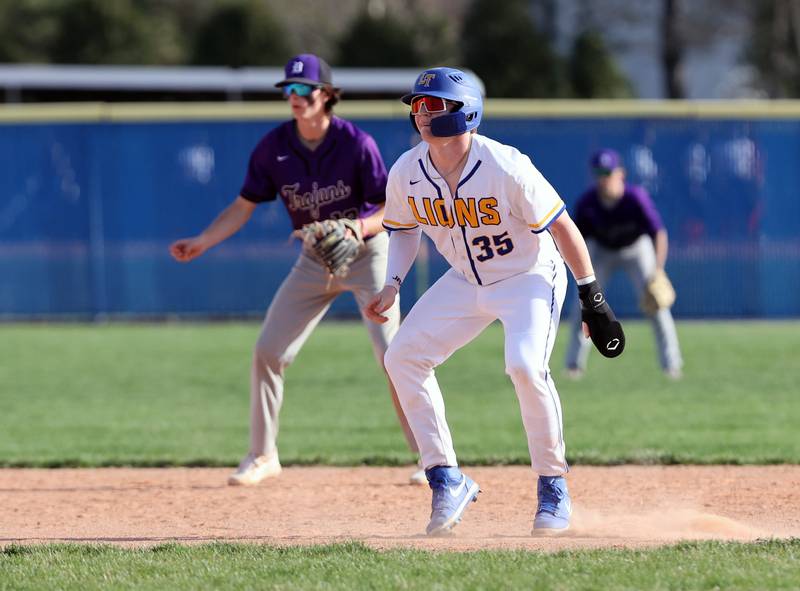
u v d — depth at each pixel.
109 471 28.84
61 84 78.38
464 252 18.78
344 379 46.06
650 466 28.23
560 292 19.31
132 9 125.31
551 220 18.03
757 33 145.50
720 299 66.62
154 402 40.94
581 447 30.55
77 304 67.75
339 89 24.53
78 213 67.56
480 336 60.94
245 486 26.14
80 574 16.28
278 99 80.12
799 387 42.53
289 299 25.53
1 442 33.16
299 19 160.12
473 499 20.00
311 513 22.95
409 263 20.09
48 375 47.66
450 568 15.87
